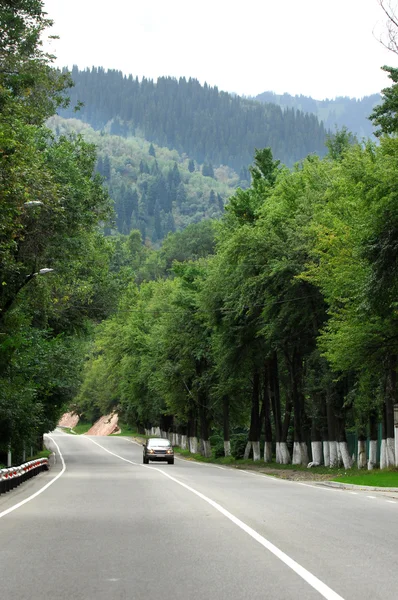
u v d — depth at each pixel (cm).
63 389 6291
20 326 3722
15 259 3494
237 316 5194
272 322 4838
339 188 3894
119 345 11131
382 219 2984
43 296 4081
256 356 5847
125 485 3173
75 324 5969
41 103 3850
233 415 8569
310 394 5219
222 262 5444
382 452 4366
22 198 2712
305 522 1697
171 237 19600
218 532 1514
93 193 5053
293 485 3369
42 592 933
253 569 1088
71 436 15238
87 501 2322
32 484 3350
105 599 890
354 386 4541
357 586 961
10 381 4025
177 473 4406
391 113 3297
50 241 3759
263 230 4881
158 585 974
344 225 3753
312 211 4566
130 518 1797
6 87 3553
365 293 3212
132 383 10850
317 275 4025
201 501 2300
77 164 5028
